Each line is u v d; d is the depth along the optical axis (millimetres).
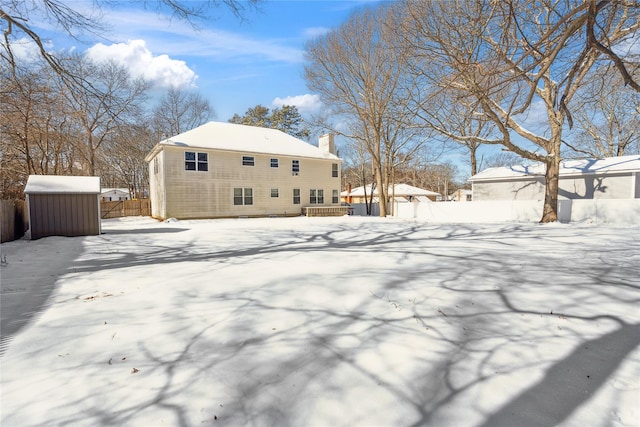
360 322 3051
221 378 2119
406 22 11078
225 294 3998
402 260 6133
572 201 14328
